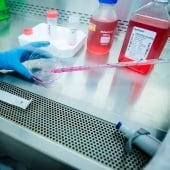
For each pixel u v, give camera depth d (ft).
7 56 1.81
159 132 1.38
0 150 1.71
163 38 1.76
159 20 1.72
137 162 1.20
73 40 2.20
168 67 2.16
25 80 1.81
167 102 1.70
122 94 1.75
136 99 1.70
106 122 1.44
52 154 1.21
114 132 1.37
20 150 1.52
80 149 1.25
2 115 1.44
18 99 1.58
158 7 1.77
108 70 2.04
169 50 2.33
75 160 1.19
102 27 2.05
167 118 1.52
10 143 1.51
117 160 1.20
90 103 1.61
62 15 2.83
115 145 1.29
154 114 1.55
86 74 1.97
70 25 2.35
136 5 2.34
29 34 2.27
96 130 1.38
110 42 2.23
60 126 1.39
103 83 1.86
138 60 1.93
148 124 1.45
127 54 1.97
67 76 1.92
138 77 1.98
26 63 1.95
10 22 2.94
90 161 1.19
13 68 1.78
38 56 2.00
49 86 1.76
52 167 1.39
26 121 1.40
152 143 1.21
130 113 1.55
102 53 2.28
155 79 1.97
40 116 1.45
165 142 1.06
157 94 1.78
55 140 1.29
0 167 1.98
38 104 1.55
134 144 1.26
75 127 1.39
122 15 2.48
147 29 1.72
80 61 2.15
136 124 1.44
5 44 2.32
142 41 1.81
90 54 2.29
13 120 1.41
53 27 2.32
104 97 1.69
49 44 2.09
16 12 3.14
